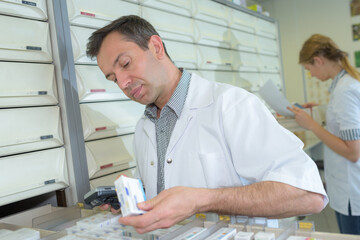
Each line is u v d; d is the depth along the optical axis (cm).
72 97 140
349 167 194
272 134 93
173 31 196
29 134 125
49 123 133
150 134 124
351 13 365
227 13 255
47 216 109
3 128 118
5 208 145
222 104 106
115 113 160
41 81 131
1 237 90
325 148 216
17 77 123
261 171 91
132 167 168
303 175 83
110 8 159
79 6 144
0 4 118
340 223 209
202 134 109
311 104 271
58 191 142
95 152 149
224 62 250
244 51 281
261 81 304
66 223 103
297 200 82
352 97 183
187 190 83
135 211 73
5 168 118
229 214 87
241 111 101
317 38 213
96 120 150
